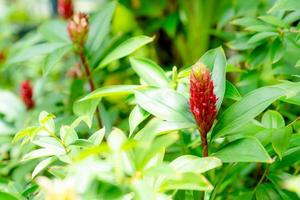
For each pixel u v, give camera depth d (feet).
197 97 3.90
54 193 3.38
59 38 5.40
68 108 5.45
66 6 5.86
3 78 8.27
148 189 3.45
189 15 6.94
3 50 8.73
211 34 6.93
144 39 4.72
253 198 4.28
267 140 4.05
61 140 4.05
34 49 5.13
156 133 3.92
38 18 10.87
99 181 3.51
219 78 4.12
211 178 4.48
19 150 4.93
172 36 6.93
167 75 4.57
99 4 9.93
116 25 7.55
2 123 5.28
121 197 3.48
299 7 4.31
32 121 5.22
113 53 4.81
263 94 3.91
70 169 3.65
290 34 4.71
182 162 3.75
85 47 5.08
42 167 3.94
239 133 4.06
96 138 4.04
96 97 4.47
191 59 7.11
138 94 4.10
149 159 3.52
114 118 5.52
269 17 4.67
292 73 4.80
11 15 10.57
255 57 4.83
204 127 3.94
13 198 3.77
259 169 4.62
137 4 7.40
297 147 4.15
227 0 6.69
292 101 4.14
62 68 7.97
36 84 6.25
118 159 3.50
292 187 3.36
